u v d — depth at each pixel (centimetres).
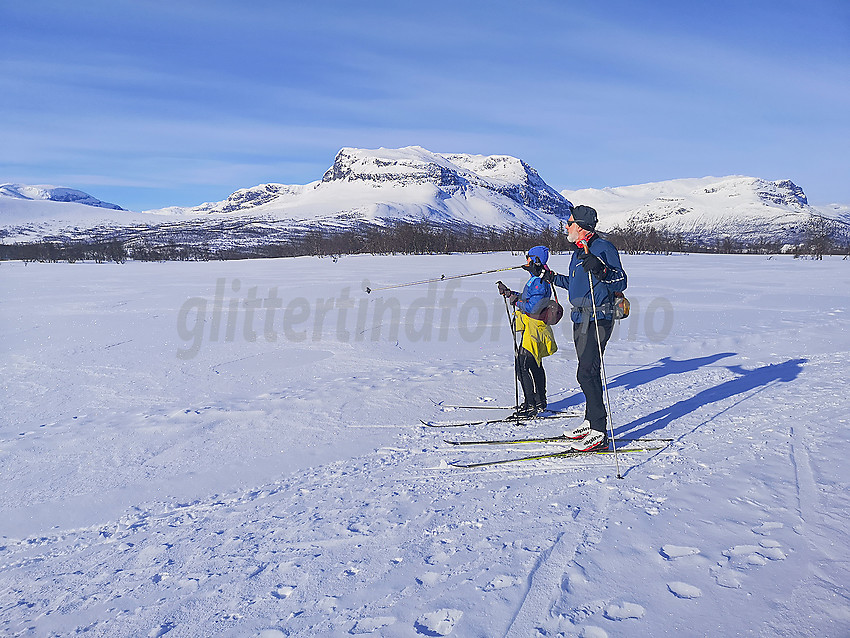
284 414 560
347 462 428
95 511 366
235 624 232
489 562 263
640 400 549
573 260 439
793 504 298
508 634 210
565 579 244
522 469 390
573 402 564
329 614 233
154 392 680
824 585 225
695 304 1370
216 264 5047
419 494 357
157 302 1705
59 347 990
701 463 372
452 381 669
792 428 425
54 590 273
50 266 5094
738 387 572
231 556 293
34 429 545
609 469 378
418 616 226
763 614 211
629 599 227
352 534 306
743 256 5366
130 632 234
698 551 259
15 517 360
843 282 1983
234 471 423
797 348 776
